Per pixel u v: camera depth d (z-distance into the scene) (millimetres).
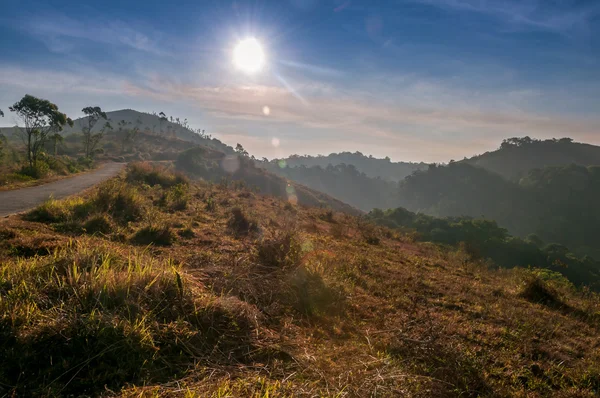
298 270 6109
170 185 21688
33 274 3777
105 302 3438
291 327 4410
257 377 3002
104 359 2867
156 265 4781
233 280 5250
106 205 9945
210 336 3643
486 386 3717
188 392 2551
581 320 6992
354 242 12453
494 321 5957
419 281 7891
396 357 4066
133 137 115875
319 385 3105
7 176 19328
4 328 2844
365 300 6043
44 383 2516
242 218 10914
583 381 4246
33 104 28641
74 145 95125
